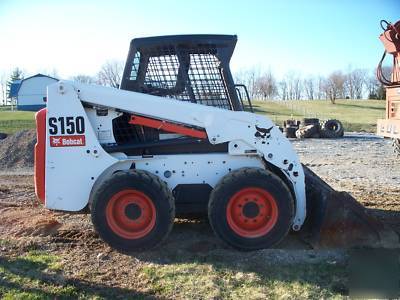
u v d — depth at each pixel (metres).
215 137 5.90
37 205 8.63
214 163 5.98
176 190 6.00
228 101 6.24
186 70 6.21
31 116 44.31
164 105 5.89
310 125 28.98
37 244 6.09
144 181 5.60
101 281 4.96
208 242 6.11
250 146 5.91
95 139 5.85
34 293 4.65
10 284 4.86
